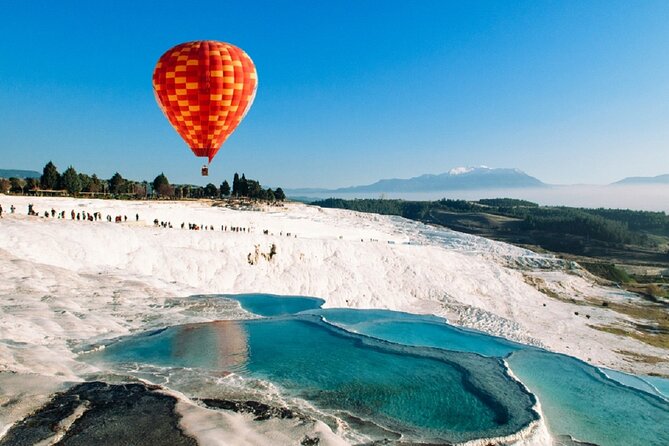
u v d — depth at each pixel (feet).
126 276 102.42
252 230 204.33
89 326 70.13
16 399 43.11
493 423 53.26
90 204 199.00
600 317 164.35
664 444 58.54
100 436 38.42
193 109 108.27
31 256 97.50
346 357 71.36
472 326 126.41
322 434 42.78
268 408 48.21
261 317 88.69
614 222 528.22
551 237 469.98
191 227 165.78
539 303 175.22
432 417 53.67
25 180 278.26
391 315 114.62
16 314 68.13
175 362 62.64
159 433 39.34
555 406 67.36
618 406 68.64
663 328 154.81
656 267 348.59
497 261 236.84
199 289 106.32
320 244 163.32
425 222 610.65
